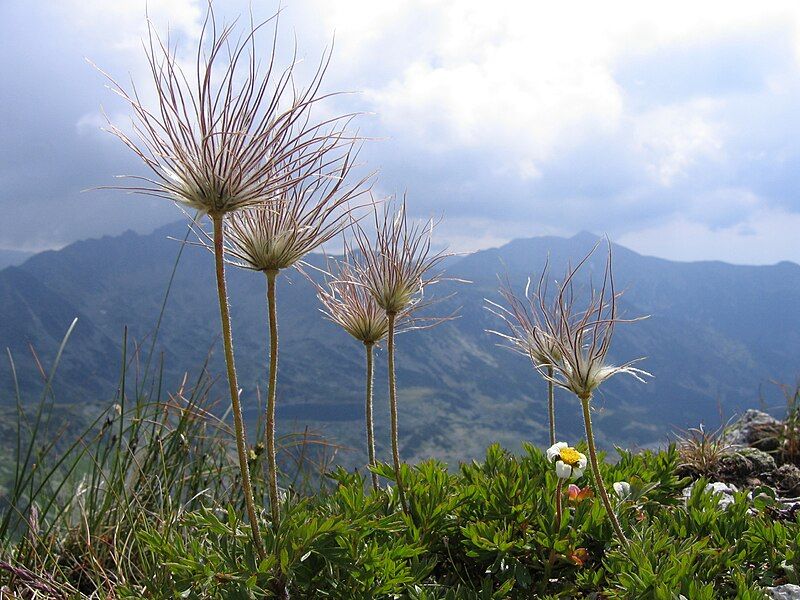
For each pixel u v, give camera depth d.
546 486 3.68
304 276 3.56
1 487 4.74
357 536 2.94
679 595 2.66
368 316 3.67
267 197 2.63
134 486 4.99
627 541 3.07
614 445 4.39
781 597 2.81
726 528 3.38
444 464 3.90
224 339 2.63
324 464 5.17
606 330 3.04
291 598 2.85
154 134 2.52
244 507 4.71
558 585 3.22
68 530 4.79
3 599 3.65
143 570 4.07
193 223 2.58
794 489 4.88
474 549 3.32
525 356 3.77
